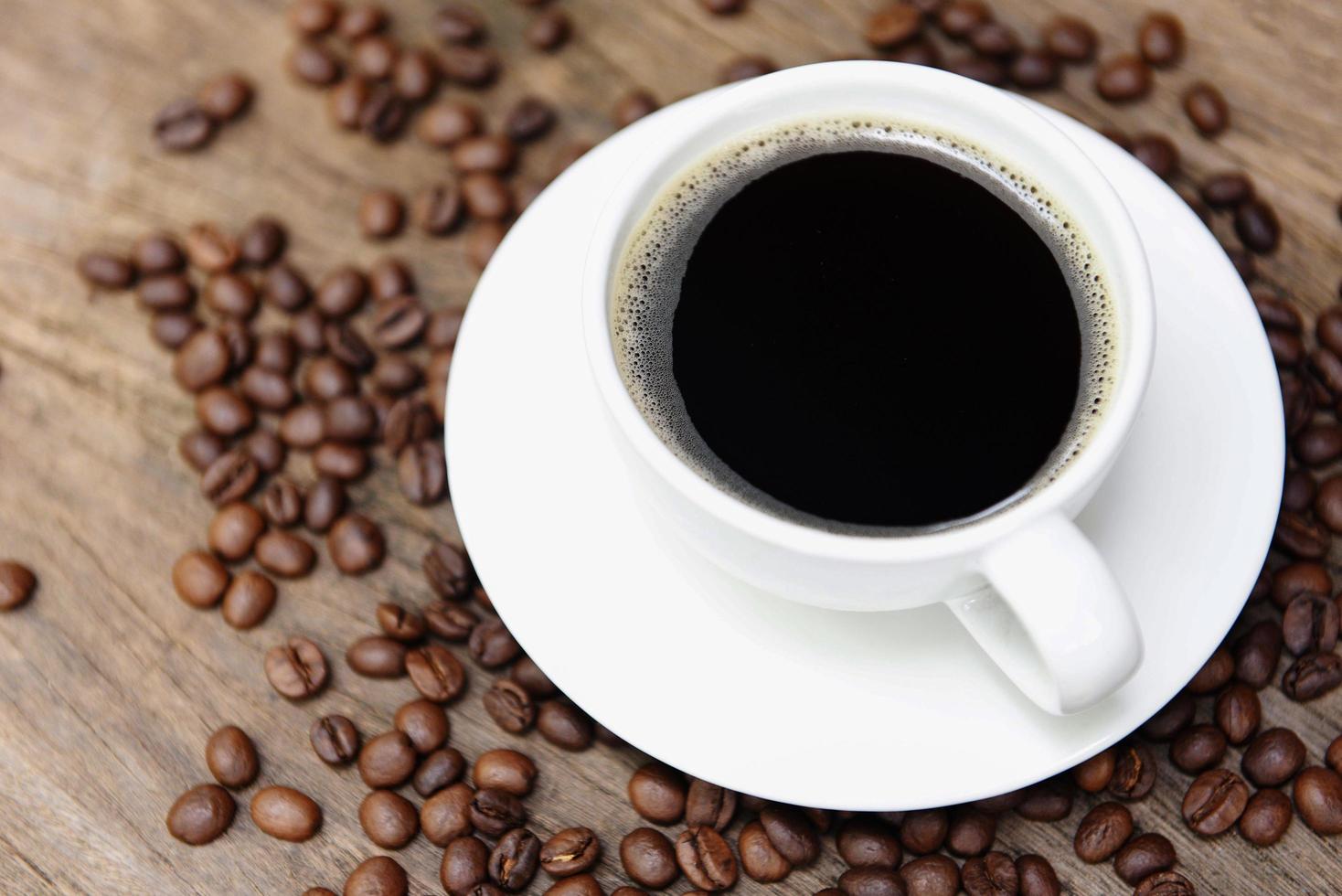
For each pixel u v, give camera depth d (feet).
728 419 1.41
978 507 1.39
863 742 1.41
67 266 1.71
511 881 1.52
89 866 1.55
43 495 1.65
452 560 1.59
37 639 1.61
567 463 1.47
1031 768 1.40
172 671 1.60
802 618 1.43
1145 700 1.40
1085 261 1.41
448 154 1.73
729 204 1.44
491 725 1.57
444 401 1.62
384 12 1.77
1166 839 1.51
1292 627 1.54
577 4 1.76
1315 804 1.50
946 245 1.44
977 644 1.42
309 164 1.73
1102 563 1.31
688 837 1.52
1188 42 1.71
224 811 1.55
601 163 1.51
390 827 1.53
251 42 1.77
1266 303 1.61
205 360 1.65
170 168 1.73
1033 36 1.73
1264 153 1.67
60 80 1.76
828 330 1.43
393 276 1.67
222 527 1.61
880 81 1.43
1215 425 1.44
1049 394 1.41
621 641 1.43
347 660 1.58
